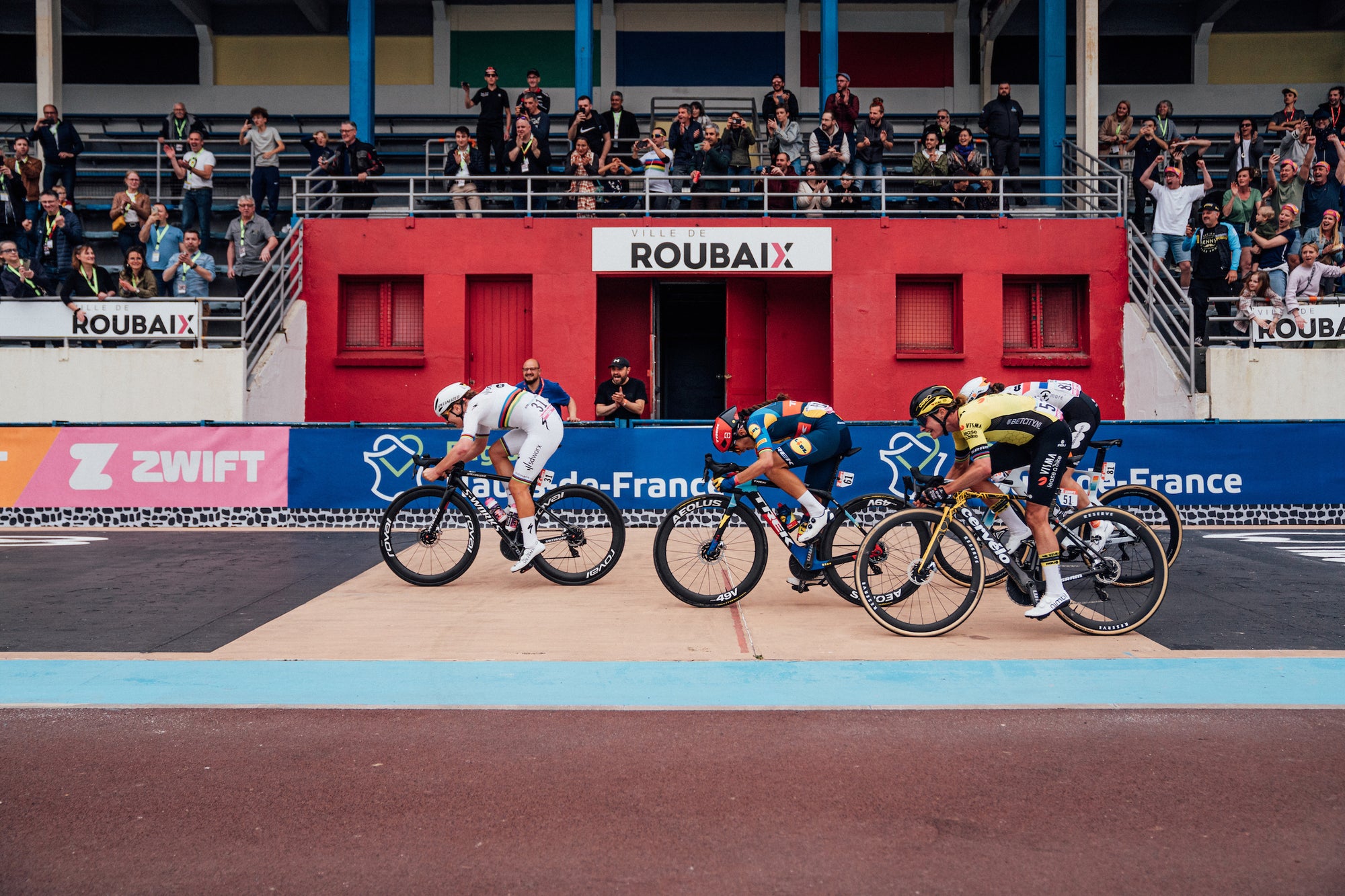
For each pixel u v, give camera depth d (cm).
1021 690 447
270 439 1004
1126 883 272
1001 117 1465
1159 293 1395
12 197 1423
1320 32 1917
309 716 416
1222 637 542
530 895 267
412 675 474
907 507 641
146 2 1881
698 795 332
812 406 636
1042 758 364
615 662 497
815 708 425
